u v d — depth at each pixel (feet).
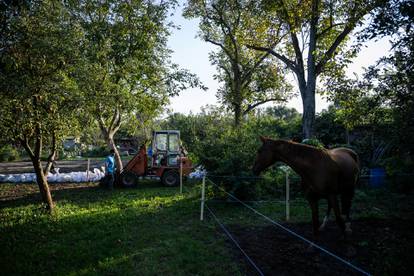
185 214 29.43
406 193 34.12
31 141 30.76
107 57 45.09
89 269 17.87
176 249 20.30
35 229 25.31
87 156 142.20
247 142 33.12
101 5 48.11
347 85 29.17
